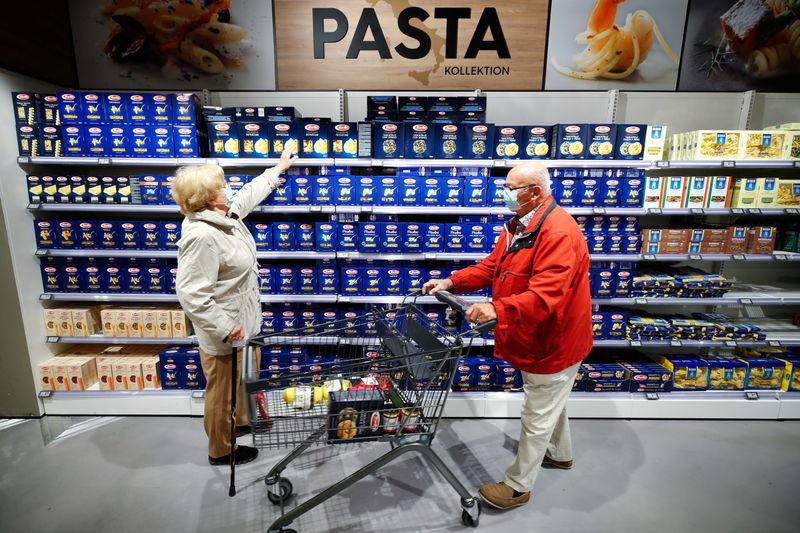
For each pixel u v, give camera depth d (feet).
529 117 10.59
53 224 9.25
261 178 8.51
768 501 7.16
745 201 9.31
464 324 9.66
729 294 9.97
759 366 9.77
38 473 7.77
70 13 10.16
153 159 8.87
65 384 9.52
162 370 9.54
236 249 6.97
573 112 10.55
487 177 9.09
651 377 9.65
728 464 8.13
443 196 9.11
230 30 10.28
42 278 9.50
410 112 9.24
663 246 9.44
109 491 7.31
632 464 8.12
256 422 5.49
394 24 10.24
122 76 10.43
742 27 10.15
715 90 10.43
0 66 8.39
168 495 7.23
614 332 9.70
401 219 10.09
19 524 6.59
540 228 6.10
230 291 6.96
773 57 10.23
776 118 10.55
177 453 8.36
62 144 8.91
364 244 9.23
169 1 10.16
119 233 9.31
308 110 10.64
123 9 10.16
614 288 9.52
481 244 9.25
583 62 10.36
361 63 10.40
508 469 6.94
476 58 10.37
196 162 8.85
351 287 9.45
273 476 6.89
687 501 7.14
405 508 6.97
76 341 9.68
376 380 6.63
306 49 10.36
